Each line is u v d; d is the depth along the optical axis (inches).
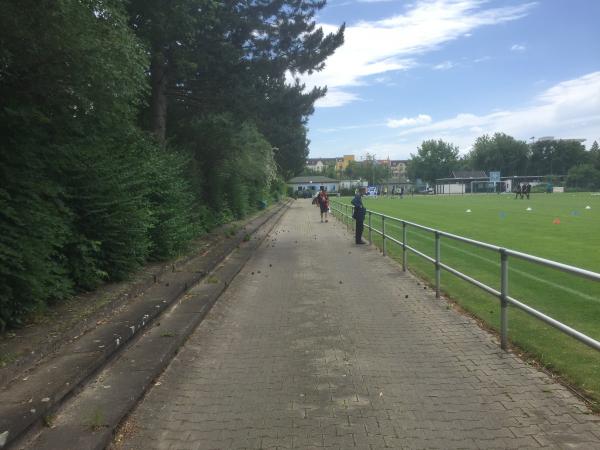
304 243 695.1
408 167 6008.9
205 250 523.5
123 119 342.0
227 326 277.7
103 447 143.8
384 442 146.6
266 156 1334.9
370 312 302.0
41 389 166.1
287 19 665.0
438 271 338.0
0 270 207.6
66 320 238.8
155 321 268.7
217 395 182.9
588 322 266.4
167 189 438.6
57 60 247.1
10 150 245.3
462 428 153.9
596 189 3929.6
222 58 597.6
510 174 5398.6
